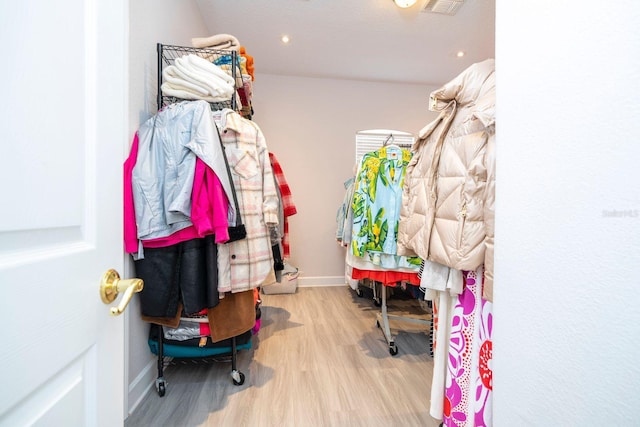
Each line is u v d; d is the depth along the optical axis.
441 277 1.02
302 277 3.30
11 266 0.33
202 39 1.60
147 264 1.20
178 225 1.17
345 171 3.34
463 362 0.95
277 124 3.22
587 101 0.42
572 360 0.45
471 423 0.90
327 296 2.94
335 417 1.21
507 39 0.60
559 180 0.47
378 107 3.38
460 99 0.96
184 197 1.10
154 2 1.46
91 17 0.48
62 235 0.42
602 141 0.40
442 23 2.28
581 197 0.43
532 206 0.53
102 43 0.50
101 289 0.50
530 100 0.54
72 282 0.43
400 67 3.03
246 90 1.85
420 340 1.97
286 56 2.81
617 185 0.38
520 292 0.56
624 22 0.37
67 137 0.43
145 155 1.17
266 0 2.03
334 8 2.11
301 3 2.06
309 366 1.61
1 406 0.32
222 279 1.26
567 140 0.46
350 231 2.13
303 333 2.05
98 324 0.49
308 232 3.31
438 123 1.07
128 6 1.20
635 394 0.36
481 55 2.78
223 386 1.41
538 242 0.51
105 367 0.51
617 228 0.38
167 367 1.58
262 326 2.18
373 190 1.79
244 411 1.24
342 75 3.21
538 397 0.51
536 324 0.52
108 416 0.51
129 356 1.21
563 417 0.46
